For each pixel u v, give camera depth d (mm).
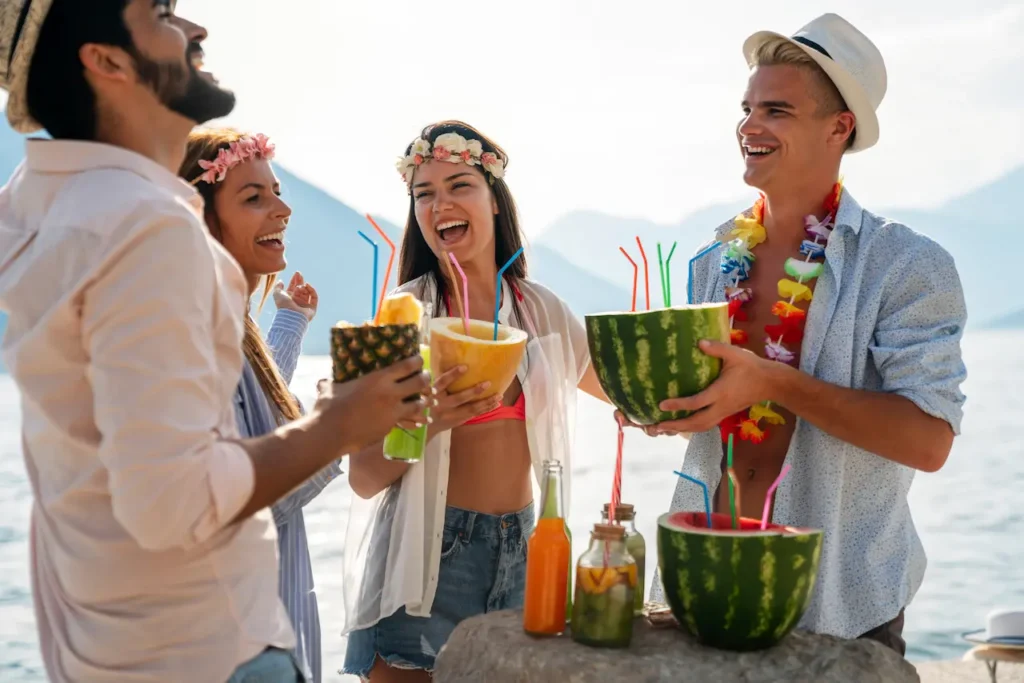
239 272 1877
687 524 2068
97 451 1730
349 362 1894
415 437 2357
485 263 3443
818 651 2008
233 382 1835
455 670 2170
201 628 1804
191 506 1617
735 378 2199
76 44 1787
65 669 1852
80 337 1686
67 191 1774
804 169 2553
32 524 1940
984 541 12477
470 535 3152
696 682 1884
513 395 3275
